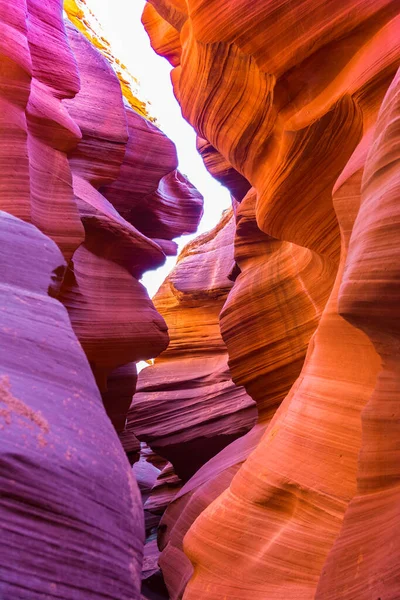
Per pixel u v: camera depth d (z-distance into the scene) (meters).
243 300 12.10
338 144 7.05
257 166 8.66
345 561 4.36
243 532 6.61
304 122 7.12
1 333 2.93
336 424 6.12
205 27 7.75
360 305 4.33
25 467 2.25
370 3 6.48
